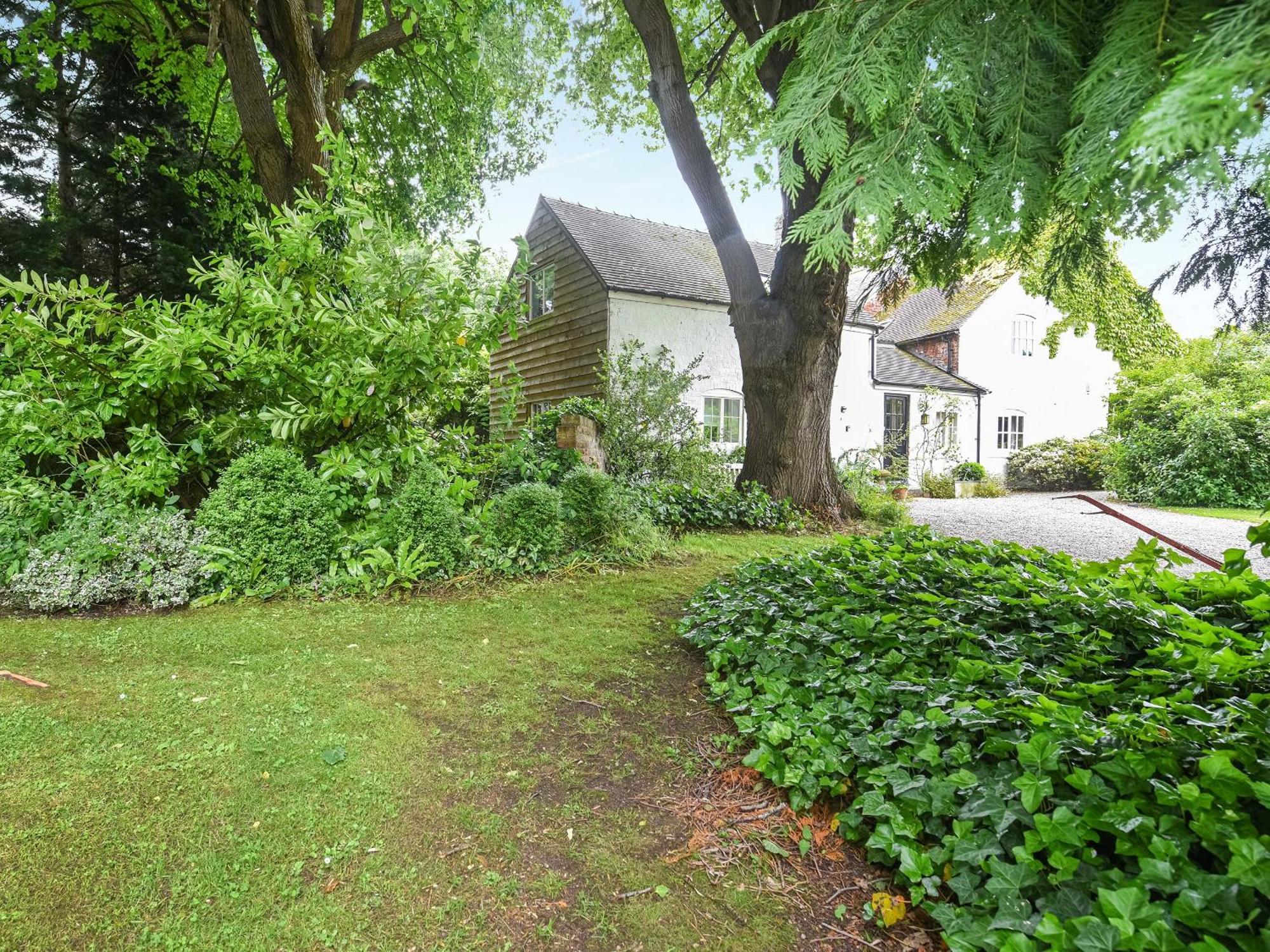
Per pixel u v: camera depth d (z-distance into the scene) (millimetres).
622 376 9359
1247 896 1204
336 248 7406
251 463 4363
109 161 9688
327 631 3549
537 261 13922
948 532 7992
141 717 2473
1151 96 1244
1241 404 11750
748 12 7254
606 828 1969
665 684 3020
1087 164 1354
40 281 4512
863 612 3111
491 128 12258
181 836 1803
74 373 4723
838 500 8023
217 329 4969
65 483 4449
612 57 10469
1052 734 1688
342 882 1682
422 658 3225
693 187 7332
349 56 8406
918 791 1782
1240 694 1936
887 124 1688
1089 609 2768
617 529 5656
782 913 1646
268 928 1516
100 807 1908
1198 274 2531
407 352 4910
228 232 9812
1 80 9031
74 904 1543
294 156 7750
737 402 12570
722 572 5172
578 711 2729
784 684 2562
